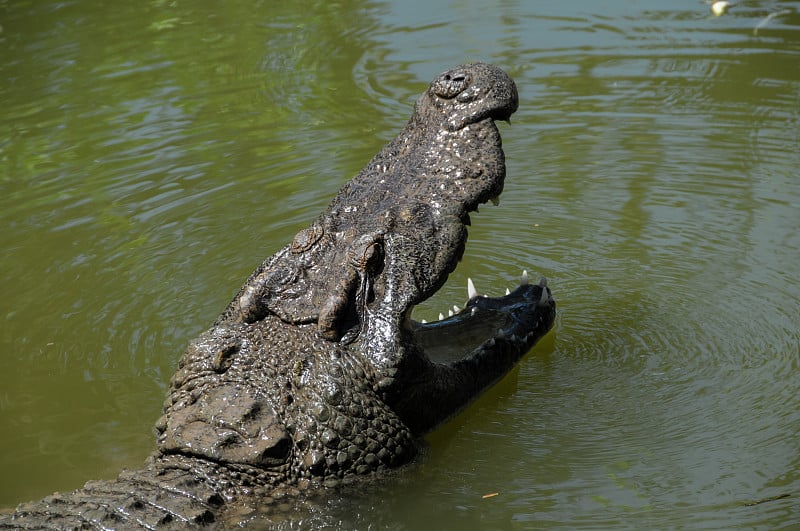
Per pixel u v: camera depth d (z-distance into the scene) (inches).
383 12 1727.4
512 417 780.6
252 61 1542.8
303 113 1353.3
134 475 670.5
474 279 987.3
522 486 695.7
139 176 1190.9
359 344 695.1
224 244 1044.5
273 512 649.0
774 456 706.2
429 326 821.2
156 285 982.4
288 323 701.9
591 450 733.3
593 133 1250.6
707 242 1012.5
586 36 1550.2
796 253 974.4
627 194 1114.7
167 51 1601.9
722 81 1363.2
